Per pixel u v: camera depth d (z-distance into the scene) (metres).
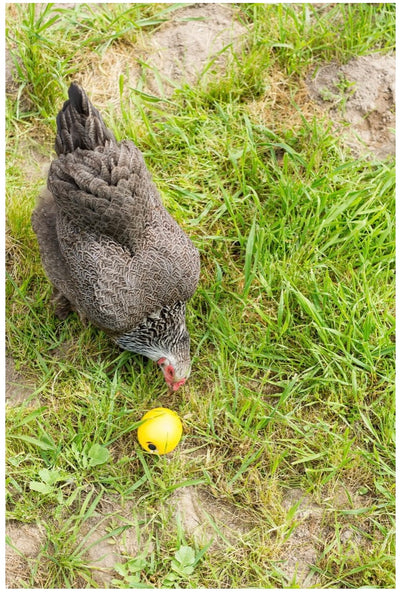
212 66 1.64
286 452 1.31
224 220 1.50
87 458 1.30
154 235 1.28
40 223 1.33
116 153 1.26
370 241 1.45
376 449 1.34
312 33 1.64
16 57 1.60
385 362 1.39
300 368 1.39
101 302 1.24
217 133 1.57
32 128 1.56
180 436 1.29
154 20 1.67
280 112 1.60
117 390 1.36
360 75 1.64
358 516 1.29
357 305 1.42
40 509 1.28
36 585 1.22
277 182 1.52
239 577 1.24
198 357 1.39
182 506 1.29
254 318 1.43
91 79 1.61
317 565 1.26
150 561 1.24
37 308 1.43
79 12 1.62
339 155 1.55
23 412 1.34
